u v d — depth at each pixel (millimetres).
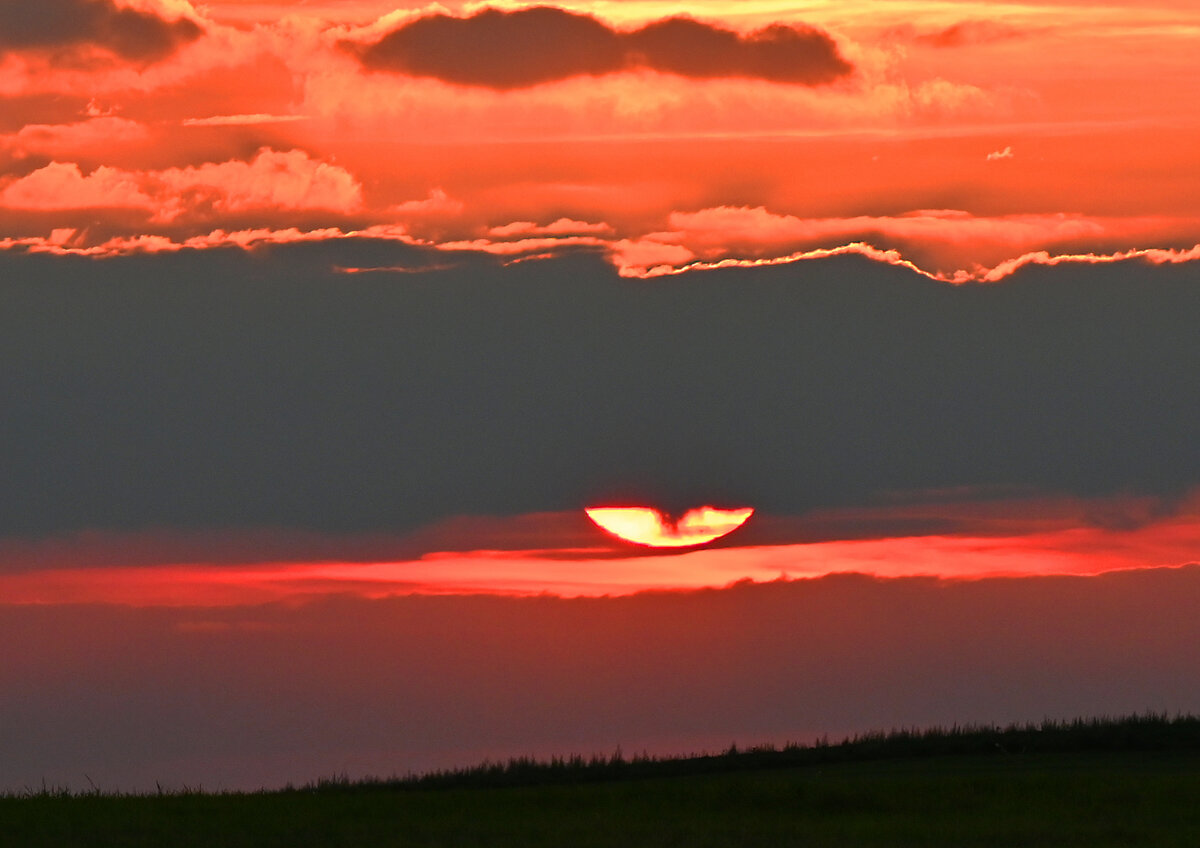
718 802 138250
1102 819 127062
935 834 121250
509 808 137375
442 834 122000
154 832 124125
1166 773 153000
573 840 118750
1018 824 125500
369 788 163500
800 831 123188
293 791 158125
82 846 117812
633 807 136875
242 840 120250
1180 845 116750
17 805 140125
